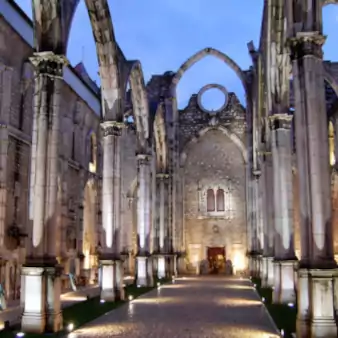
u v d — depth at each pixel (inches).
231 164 1724.9
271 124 837.2
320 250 502.9
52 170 574.2
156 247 1483.8
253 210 1467.8
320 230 507.2
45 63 591.2
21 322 538.3
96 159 1459.2
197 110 1744.6
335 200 1421.0
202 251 1690.5
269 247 1034.1
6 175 871.1
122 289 853.2
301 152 534.0
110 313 688.4
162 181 1539.1
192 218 1715.1
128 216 1644.9
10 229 890.7
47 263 550.3
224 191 1715.1
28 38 962.1
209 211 1712.6
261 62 1114.7
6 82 882.8
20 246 925.8
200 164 1744.6
